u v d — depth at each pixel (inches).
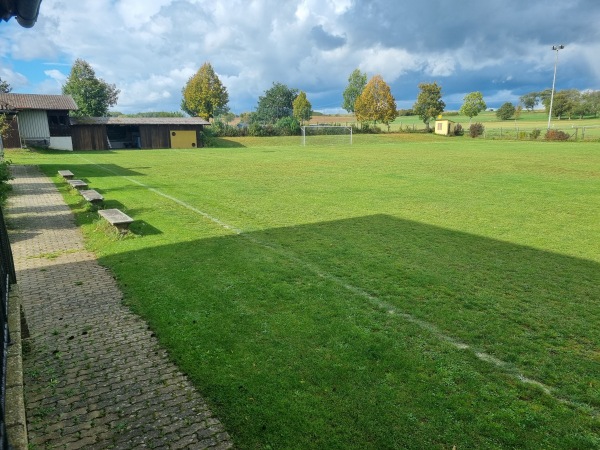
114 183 668.7
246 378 154.3
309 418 133.0
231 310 210.5
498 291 234.8
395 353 170.9
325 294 230.1
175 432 128.4
